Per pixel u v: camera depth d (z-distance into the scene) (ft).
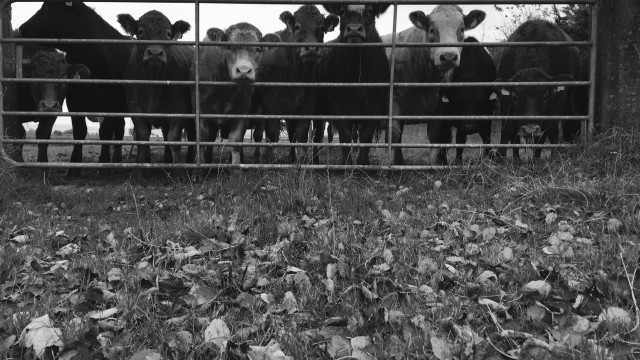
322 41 30.60
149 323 8.50
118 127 34.37
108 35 33.17
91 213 18.45
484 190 19.21
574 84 22.91
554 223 14.83
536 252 12.04
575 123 31.89
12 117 27.50
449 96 30.07
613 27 22.52
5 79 22.40
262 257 12.17
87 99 31.58
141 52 28.30
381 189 20.38
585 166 20.18
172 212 17.99
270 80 30.40
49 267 12.23
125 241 14.01
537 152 28.86
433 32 28.81
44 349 7.57
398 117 22.80
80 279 10.98
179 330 8.44
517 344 7.39
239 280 10.34
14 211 17.69
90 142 22.54
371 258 11.09
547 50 28.27
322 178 20.42
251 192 18.90
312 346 7.78
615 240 12.40
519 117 22.63
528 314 8.26
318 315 8.92
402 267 10.87
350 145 22.61
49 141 22.59
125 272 11.23
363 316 8.47
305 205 17.13
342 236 12.81
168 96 29.01
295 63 30.14
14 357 7.72
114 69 31.94
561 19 52.24
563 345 7.14
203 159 32.35
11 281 10.89
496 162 22.31
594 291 8.96
